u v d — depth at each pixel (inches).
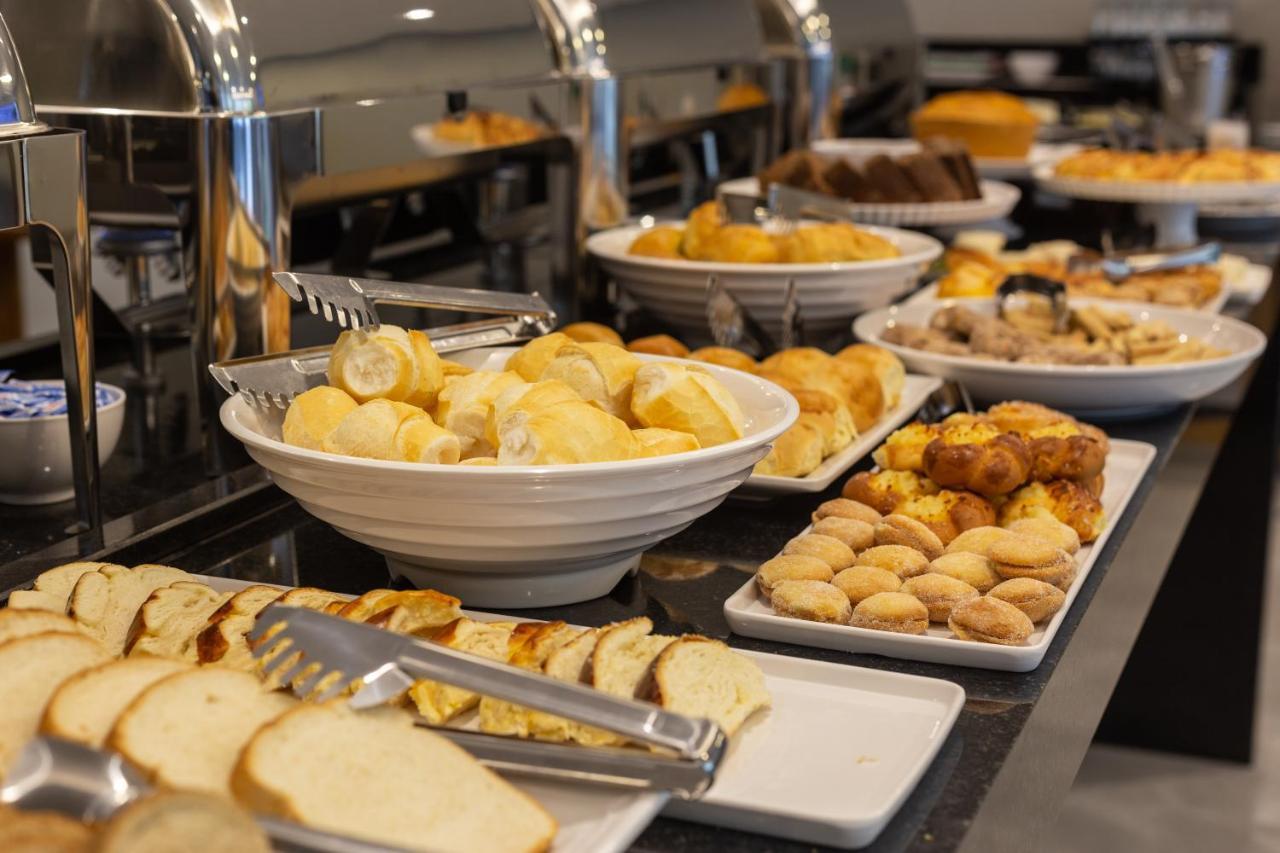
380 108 48.6
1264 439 97.4
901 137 120.2
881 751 27.7
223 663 27.6
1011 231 104.1
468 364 43.1
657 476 31.8
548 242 75.7
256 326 44.3
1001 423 46.3
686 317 62.5
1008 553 36.4
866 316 63.4
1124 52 199.6
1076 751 36.8
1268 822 94.2
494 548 32.7
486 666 24.8
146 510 40.7
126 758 22.1
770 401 38.8
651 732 23.7
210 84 42.4
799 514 44.0
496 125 56.7
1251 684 101.7
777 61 87.6
